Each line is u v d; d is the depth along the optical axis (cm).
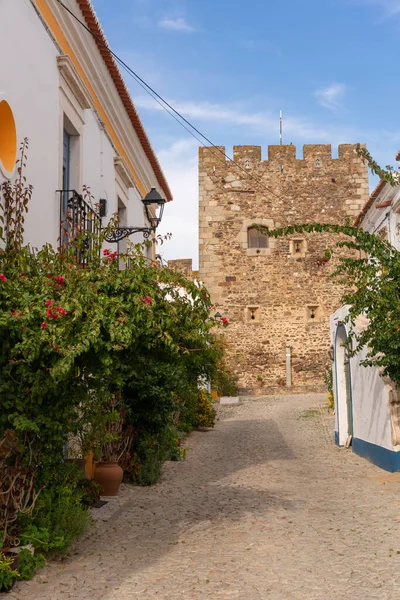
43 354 548
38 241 805
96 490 888
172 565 602
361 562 594
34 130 797
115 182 1295
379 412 1182
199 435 1741
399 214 1439
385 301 902
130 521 790
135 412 1103
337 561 599
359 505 847
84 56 1007
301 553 629
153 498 938
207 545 669
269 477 1091
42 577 566
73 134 1009
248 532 718
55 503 661
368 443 1268
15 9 738
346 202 3127
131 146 1406
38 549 608
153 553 644
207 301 684
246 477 1099
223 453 1416
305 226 938
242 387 3069
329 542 666
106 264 673
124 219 1434
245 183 3142
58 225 880
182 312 656
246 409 2423
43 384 566
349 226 939
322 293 3091
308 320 3084
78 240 718
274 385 3069
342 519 768
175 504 890
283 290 3098
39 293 561
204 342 688
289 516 790
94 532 731
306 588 527
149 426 1124
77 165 1009
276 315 3094
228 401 2714
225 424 1998
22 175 754
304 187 3134
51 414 601
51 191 859
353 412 1411
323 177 3141
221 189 3144
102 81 1106
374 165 951
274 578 555
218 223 3134
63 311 528
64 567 597
